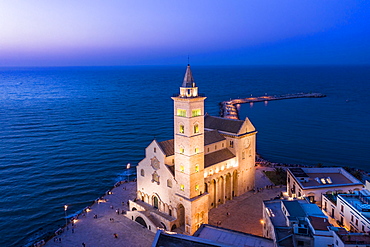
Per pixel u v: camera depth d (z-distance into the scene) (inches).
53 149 6934.1
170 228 3398.1
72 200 4591.5
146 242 3267.7
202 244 2103.8
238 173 4212.6
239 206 3966.5
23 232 3786.9
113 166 5969.5
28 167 5836.6
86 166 5940.0
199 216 3437.5
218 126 4397.1
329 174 3966.5
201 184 3462.1
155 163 3690.9
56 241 3297.2
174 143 3634.4
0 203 4471.0
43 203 4485.7
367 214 2517.2
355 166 5915.4
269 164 5718.5
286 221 2669.8
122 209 4037.9
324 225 2405.3
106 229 3528.5
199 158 3383.4
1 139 7682.1
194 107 3235.7
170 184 3533.5
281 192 4168.3
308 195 3410.4
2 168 5767.7
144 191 3934.5
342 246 2095.2
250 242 2549.2
